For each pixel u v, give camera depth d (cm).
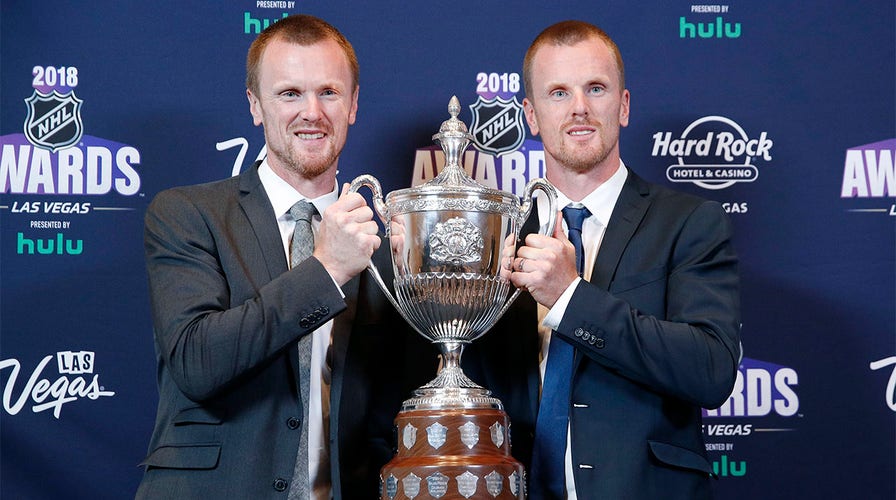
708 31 347
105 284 334
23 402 329
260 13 344
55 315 332
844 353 340
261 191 277
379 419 280
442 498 231
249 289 261
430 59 346
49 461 329
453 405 241
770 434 338
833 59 346
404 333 287
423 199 245
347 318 270
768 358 340
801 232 344
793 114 345
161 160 339
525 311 274
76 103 338
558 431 261
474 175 345
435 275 243
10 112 336
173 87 341
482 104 346
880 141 345
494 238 246
